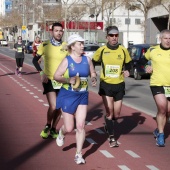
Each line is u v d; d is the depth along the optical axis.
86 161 7.31
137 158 7.55
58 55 8.49
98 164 7.13
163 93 8.23
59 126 10.23
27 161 7.30
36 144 8.48
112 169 6.85
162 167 7.01
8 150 8.03
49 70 8.51
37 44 25.20
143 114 12.52
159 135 8.41
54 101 8.55
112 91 8.33
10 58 50.38
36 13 86.12
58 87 8.47
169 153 7.91
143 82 23.97
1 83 21.77
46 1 87.25
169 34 8.12
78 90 7.01
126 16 81.69
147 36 56.44
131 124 10.81
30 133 9.52
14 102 14.62
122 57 8.34
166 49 8.23
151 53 8.32
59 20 75.50
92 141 8.84
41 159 7.41
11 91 18.08
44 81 8.42
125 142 8.78
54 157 7.54
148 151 8.05
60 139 7.74
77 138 7.06
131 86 21.73
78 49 7.05
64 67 7.05
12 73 28.56
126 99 16.36
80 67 7.06
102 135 9.43
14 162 7.25
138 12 81.88
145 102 15.48
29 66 36.09
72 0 79.44
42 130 9.52
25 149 8.09
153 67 8.34
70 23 77.44
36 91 18.06
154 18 55.16
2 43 100.19
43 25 80.38
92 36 77.88
